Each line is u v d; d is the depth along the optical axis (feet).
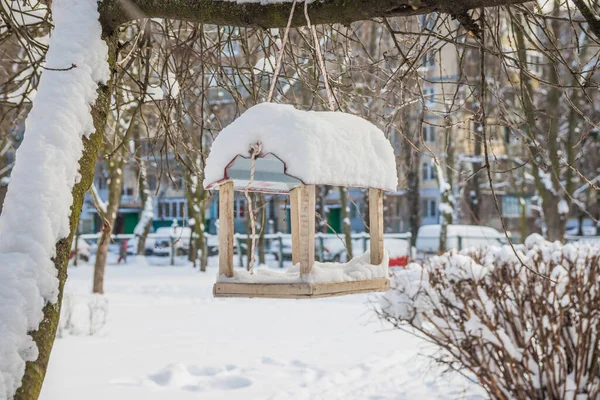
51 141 9.36
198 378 23.88
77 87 9.87
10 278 8.39
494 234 79.10
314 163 9.84
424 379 24.26
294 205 12.49
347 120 11.00
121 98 19.42
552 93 54.44
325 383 23.67
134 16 10.58
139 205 134.72
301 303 46.37
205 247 78.64
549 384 18.08
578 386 18.08
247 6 10.44
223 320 38.78
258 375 24.49
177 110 16.52
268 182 11.43
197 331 34.65
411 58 15.03
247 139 10.12
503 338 18.61
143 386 22.58
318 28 17.22
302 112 10.39
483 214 107.55
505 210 112.16
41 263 8.64
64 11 10.49
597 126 12.50
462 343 19.02
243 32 17.72
